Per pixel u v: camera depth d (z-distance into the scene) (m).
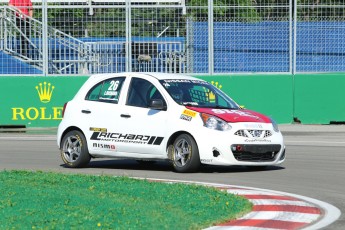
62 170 40.62
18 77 70.81
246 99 71.50
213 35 71.56
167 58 71.50
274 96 71.56
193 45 71.50
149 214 25.36
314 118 71.69
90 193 29.89
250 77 71.44
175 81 40.56
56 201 27.77
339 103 71.50
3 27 71.75
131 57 71.44
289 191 32.56
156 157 39.47
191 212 26.11
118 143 40.47
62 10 71.56
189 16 71.31
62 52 71.69
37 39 71.62
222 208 27.03
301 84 71.62
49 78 70.94
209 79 71.44
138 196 29.17
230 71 71.94
